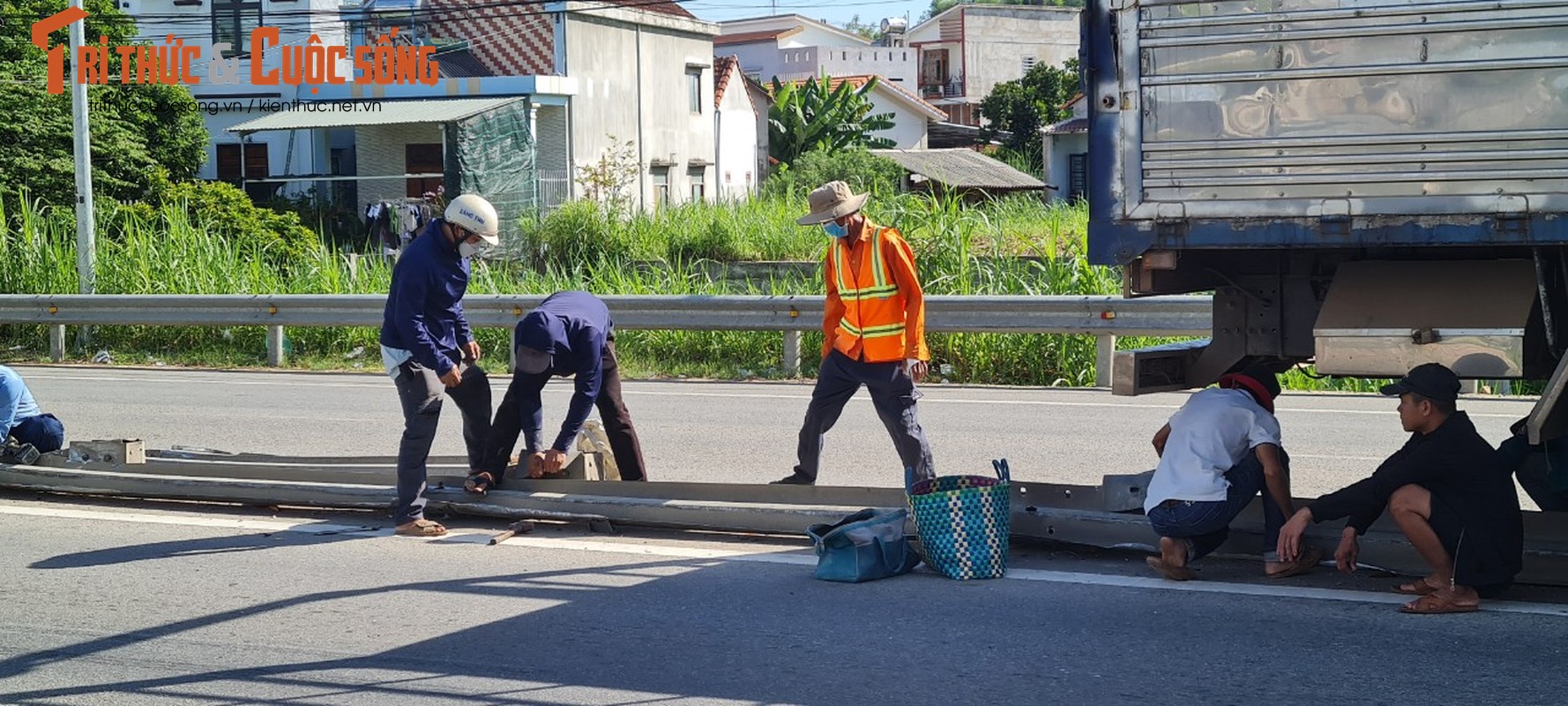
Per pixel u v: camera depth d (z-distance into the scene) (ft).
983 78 236.43
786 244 75.82
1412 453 18.84
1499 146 17.85
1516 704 15.56
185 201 71.20
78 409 41.50
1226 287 21.68
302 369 51.60
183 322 53.01
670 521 24.18
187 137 98.48
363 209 113.50
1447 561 18.76
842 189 23.73
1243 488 20.26
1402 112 18.25
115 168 88.58
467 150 105.09
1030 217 71.92
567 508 24.77
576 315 25.22
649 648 18.33
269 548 24.00
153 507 27.30
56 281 61.16
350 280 59.62
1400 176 18.33
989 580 21.17
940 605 19.95
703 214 81.10
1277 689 16.21
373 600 20.77
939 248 54.24
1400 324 18.85
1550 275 18.88
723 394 43.29
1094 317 42.70
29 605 20.75
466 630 19.24
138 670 17.84
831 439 35.12
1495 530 18.60
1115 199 19.67
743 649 18.20
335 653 18.37
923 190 127.65
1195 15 19.07
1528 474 20.77
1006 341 45.78
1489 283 18.66
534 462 25.18
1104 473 30.07
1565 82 17.49
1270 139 18.86
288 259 73.26
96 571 22.59
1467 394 38.83
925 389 43.80
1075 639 18.24
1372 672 16.67
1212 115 19.12
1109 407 39.42
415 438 24.54
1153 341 46.42
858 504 23.45
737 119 138.72
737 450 33.63
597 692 16.75
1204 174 19.22
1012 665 17.29
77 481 27.63
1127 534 21.74
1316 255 20.98
